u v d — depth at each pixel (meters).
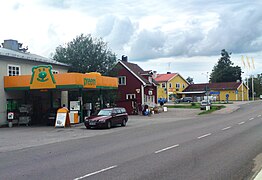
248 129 19.34
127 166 9.27
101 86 30.47
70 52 39.88
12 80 27.50
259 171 8.37
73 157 11.27
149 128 23.09
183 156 10.65
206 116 36.59
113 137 17.81
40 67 26.84
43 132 22.12
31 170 9.23
